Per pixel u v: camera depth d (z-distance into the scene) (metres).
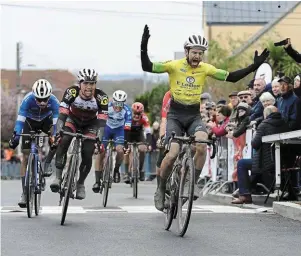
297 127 18.53
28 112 17.30
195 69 14.12
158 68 14.02
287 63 39.78
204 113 25.59
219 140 23.39
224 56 55.75
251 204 19.41
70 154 14.96
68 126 16.34
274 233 13.42
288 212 16.12
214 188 23.48
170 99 14.31
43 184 16.97
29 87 133.88
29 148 17.17
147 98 62.72
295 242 12.28
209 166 25.11
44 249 11.54
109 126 23.06
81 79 15.64
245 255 10.98
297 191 18.95
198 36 13.94
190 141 12.91
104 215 16.73
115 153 23.73
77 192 15.70
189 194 12.49
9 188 31.02
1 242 12.28
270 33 58.28
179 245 11.94
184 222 12.78
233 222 15.19
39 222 15.16
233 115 22.52
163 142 15.27
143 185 33.59
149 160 38.47
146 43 13.80
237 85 48.00
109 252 11.24
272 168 18.80
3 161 60.78
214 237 12.88
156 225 14.66
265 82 23.12
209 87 49.28
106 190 19.86
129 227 14.30
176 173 13.45
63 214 14.64
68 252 11.26
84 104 15.91
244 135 20.41
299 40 58.62
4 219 15.77
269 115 18.66
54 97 17.48
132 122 24.97
